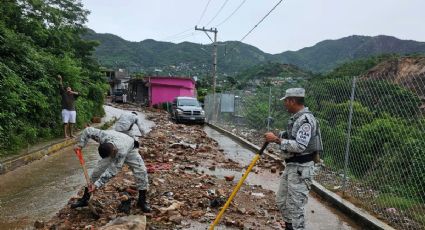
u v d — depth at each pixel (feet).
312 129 13.66
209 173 28.27
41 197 20.42
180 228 16.46
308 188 13.96
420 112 18.93
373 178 21.75
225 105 62.64
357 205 20.33
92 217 16.92
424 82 18.90
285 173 14.46
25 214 17.67
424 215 18.42
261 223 17.74
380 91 21.45
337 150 25.14
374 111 21.91
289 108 14.19
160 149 37.11
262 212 19.30
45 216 17.47
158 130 55.62
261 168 31.73
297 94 13.87
